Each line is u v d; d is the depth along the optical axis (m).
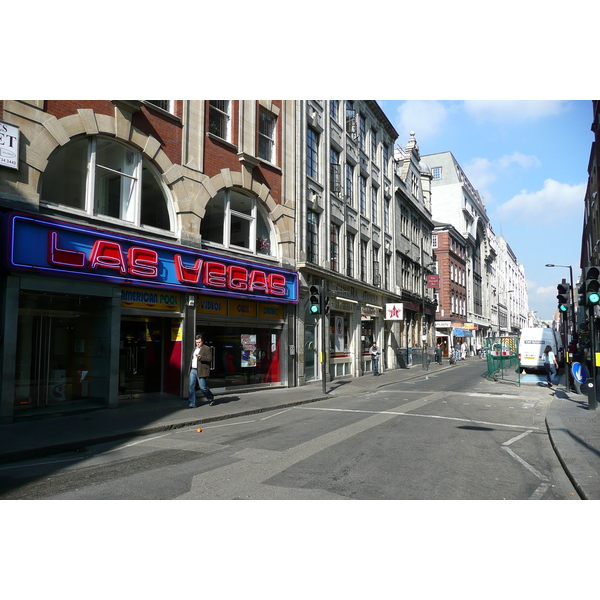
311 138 21.23
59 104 10.72
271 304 17.47
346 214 24.16
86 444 8.23
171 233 13.37
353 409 12.71
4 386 9.49
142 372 13.24
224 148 15.41
